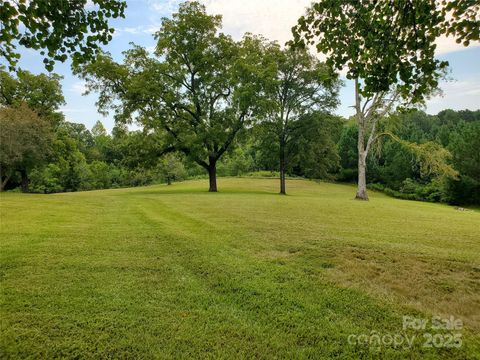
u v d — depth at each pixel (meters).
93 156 60.81
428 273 4.77
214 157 24.80
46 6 4.19
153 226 7.98
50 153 25.73
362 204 16.09
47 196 16.72
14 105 24.38
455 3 3.98
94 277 4.36
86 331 3.02
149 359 2.66
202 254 5.53
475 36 4.04
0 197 14.75
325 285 4.26
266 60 23.80
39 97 26.39
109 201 14.56
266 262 5.16
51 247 5.62
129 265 4.90
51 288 3.94
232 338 2.98
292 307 3.63
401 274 4.71
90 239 6.37
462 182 34.50
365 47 4.84
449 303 3.82
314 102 25.09
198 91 23.61
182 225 8.19
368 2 4.51
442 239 7.15
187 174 54.66
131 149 23.42
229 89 23.97
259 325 3.23
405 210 14.30
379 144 24.94
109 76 20.86
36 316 3.25
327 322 3.32
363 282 4.39
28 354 2.66
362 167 21.92
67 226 7.61
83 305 3.52
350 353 2.81
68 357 2.64
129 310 3.46
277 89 25.17
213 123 22.31
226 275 4.55
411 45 4.70
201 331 3.08
